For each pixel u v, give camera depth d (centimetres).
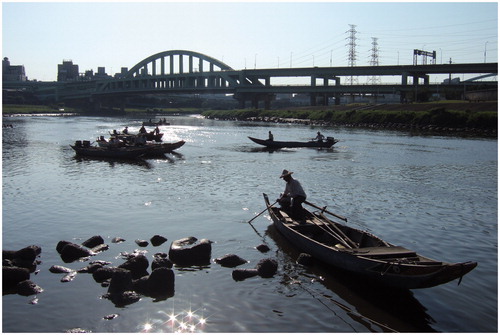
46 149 4069
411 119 8250
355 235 1295
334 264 1173
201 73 18125
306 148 4478
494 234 1523
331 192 2195
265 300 1016
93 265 1166
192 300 1009
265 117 12488
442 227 1600
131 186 2275
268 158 3600
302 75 15050
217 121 12169
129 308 969
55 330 881
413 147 4619
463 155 3894
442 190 2288
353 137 5991
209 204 1883
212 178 2556
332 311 970
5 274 1066
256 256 1286
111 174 2673
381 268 1032
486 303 1014
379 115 8981
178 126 8950
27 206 1822
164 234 1465
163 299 1012
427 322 930
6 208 1786
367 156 3788
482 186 2417
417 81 12988
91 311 954
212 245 1370
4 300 995
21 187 2222
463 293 1064
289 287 1085
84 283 1084
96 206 1828
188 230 1513
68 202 1897
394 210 1839
